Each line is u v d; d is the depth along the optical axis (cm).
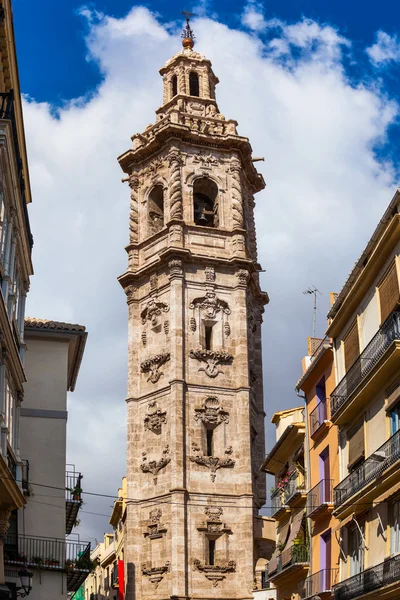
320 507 3847
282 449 4744
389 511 3155
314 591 3881
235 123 7119
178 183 6788
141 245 6906
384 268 3378
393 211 3222
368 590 3191
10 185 3275
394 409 3228
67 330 4650
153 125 7131
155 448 6338
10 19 3169
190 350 6425
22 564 4059
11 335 3350
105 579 9481
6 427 3366
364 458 3475
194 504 6091
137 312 6800
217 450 6284
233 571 6044
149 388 6500
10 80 3372
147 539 6153
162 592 5953
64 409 4556
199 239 6712
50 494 4388
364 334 3597
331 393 3775
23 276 3884
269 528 6259
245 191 7250
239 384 6456
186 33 7712
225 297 6638
